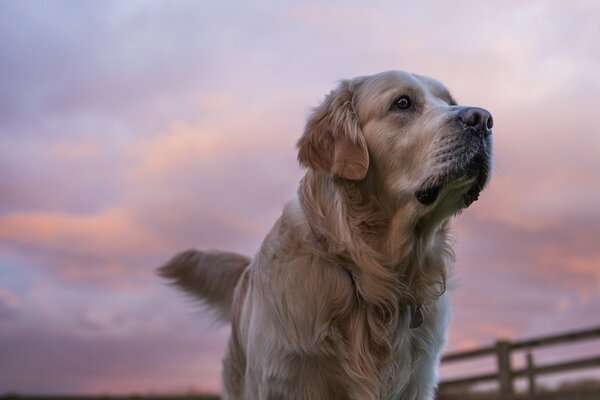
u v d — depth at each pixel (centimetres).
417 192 127
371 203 131
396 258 130
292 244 130
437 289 134
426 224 131
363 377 126
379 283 128
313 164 134
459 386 391
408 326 132
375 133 132
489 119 126
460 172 124
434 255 135
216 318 185
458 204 129
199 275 183
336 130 134
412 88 133
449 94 142
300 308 126
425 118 128
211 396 409
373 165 132
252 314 136
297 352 126
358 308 129
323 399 127
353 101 137
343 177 129
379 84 134
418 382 134
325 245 129
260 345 131
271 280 130
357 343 127
